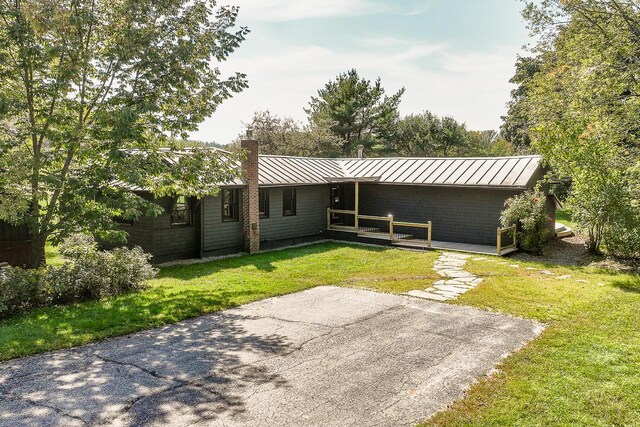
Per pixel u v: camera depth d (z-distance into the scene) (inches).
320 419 199.9
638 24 631.2
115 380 239.6
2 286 351.3
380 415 203.5
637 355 270.2
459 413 204.1
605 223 577.9
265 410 207.6
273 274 529.7
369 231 817.5
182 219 637.9
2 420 196.4
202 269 562.9
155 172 428.8
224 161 504.1
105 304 386.6
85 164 463.2
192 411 206.2
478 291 435.8
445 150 1892.2
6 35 383.2
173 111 457.4
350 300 411.8
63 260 610.2
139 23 434.0
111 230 451.8
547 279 488.4
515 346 290.8
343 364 262.5
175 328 330.6
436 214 778.2
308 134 1521.9
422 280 491.2
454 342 299.1
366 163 917.2
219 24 462.0
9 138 396.5
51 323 330.0
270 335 315.3
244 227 687.7
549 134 625.9
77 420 197.0
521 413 203.5
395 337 310.0
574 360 263.3
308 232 808.9
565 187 927.7
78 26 390.6
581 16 689.6
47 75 412.8
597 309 367.9
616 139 638.5
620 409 206.2
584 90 703.7
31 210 437.1
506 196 696.4
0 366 256.7
